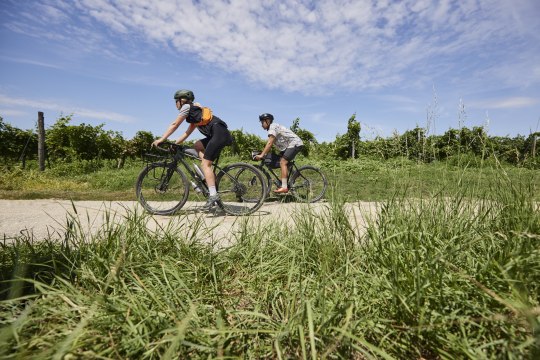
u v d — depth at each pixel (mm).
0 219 3527
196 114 4098
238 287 1684
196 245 2094
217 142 4125
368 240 1825
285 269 1822
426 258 1426
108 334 1103
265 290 1622
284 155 5449
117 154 19328
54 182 7949
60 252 1663
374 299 1370
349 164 11266
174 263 1788
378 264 1604
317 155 22062
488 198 1863
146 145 20156
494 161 2027
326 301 1388
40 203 4730
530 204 1613
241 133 24047
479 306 1186
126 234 1825
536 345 870
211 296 1531
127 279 1552
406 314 1230
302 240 2035
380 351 950
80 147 17672
